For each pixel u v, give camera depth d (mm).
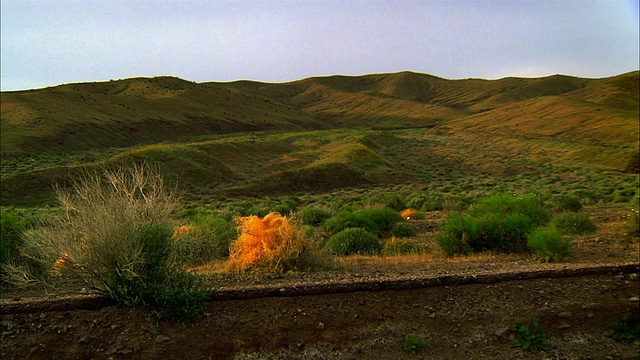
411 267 9383
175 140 116562
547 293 7570
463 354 6551
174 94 158875
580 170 65688
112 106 127562
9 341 6441
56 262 7195
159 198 7812
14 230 9469
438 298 7406
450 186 54875
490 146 93312
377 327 6863
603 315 7223
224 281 8336
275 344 6555
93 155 77938
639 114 122812
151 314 6750
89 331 6574
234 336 6613
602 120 110625
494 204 14305
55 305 6918
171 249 7426
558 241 10109
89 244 6812
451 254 11273
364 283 7488
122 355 6293
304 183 58938
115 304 7000
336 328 6809
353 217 15844
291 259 9422
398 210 30250
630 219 14062
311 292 7328
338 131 124188
